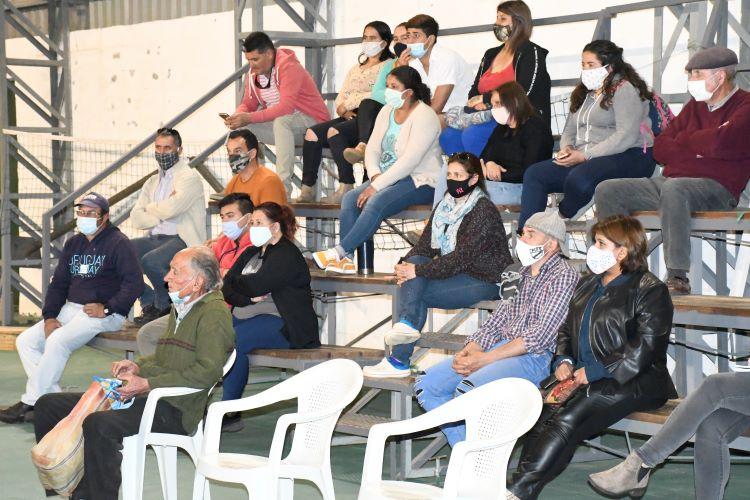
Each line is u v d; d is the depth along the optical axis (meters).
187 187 7.57
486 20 8.16
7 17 12.21
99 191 11.79
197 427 4.89
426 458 5.55
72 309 7.05
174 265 4.88
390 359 5.64
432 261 5.64
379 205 6.70
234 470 4.32
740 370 6.09
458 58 7.61
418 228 8.38
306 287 6.19
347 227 7.00
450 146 6.98
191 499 5.25
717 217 5.42
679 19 6.70
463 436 4.96
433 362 8.45
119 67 11.54
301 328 6.10
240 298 6.09
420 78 6.91
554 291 4.95
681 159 5.79
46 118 12.27
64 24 12.15
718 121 5.77
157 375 4.90
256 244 6.11
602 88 6.19
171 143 7.65
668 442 4.33
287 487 4.51
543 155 6.38
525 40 6.91
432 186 6.82
